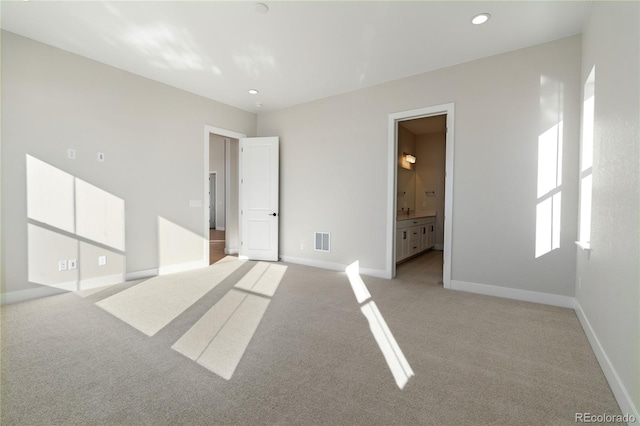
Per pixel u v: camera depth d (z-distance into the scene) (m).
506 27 2.81
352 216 4.45
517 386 1.69
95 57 3.46
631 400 1.39
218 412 1.46
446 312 2.84
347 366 1.89
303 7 2.55
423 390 1.65
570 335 2.35
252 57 3.44
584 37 2.76
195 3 2.51
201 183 4.66
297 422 1.40
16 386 1.65
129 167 3.84
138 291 3.42
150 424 1.38
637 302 1.35
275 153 5.13
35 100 3.09
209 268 4.64
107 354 2.01
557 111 3.00
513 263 3.25
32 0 2.47
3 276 2.94
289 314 2.76
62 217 3.30
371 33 2.94
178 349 2.09
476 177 3.45
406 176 6.76
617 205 1.68
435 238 6.79
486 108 3.38
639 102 1.40
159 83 4.12
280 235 5.29
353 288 3.62
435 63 3.55
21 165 3.02
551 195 3.04
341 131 4.52
